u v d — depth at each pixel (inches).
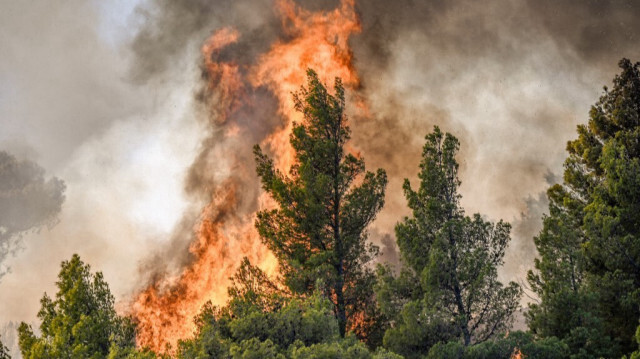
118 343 860.6
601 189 990.4
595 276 868.0
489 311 855.1
